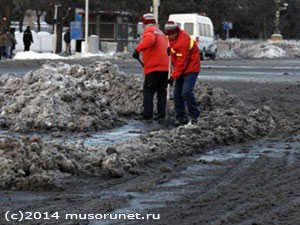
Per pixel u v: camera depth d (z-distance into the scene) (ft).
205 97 72.59
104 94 72.33
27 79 67.56
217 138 53.42
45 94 64.03
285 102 86.28
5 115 63.00
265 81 119.44
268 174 41.91
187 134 52.29
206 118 62.49
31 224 30.14
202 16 227.20
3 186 37.50
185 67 61.36
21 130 60.03
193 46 61.21
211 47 236.02
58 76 66.44
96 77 73.41
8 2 281.95
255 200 34.65
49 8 296.71
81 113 62.90
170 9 313.53
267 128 61.36
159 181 39.58
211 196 35.60
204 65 183.52
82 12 265.75
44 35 274.16
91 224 30.19
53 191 36.99
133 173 41.60
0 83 71.72
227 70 156.04
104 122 63.10
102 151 44.24
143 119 68.74
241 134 56.70
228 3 349.00
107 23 270.67
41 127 60.70
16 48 273.13
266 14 438.40
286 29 520.83
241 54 318.45
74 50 273.13
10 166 38.47
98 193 36.47
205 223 30.22
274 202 34.22
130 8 277.64
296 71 156.46
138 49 65.00
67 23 338.95
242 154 49.73
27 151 39.81
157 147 47.29
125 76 74.02
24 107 63.41
